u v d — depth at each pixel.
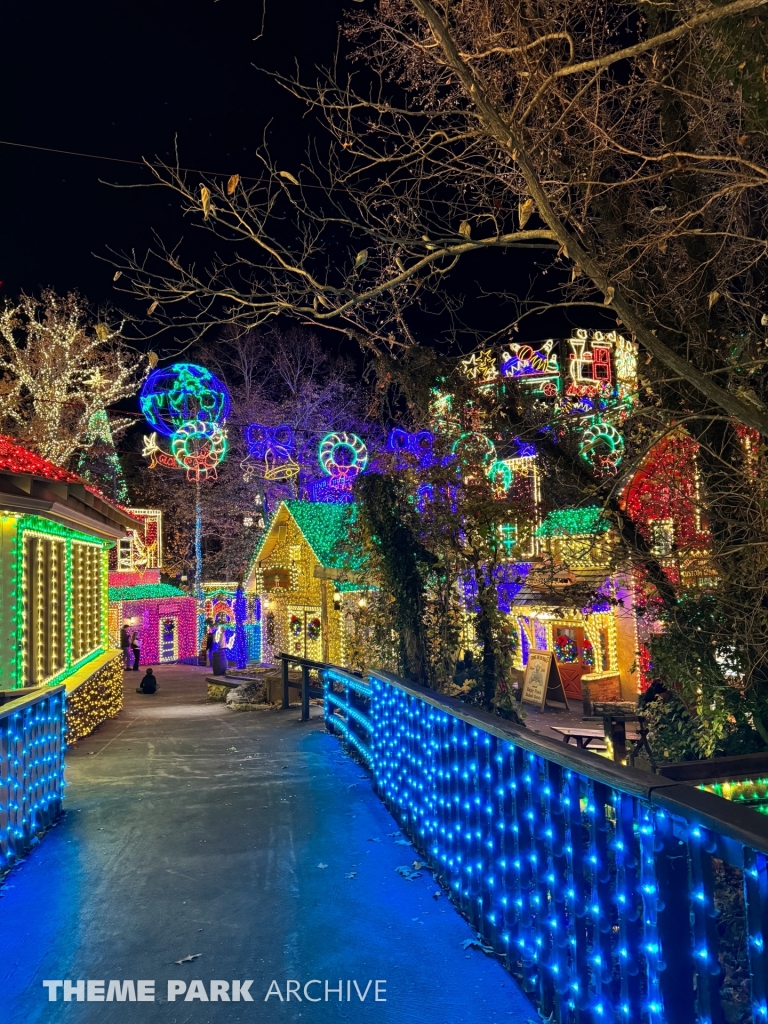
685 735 6.48
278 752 10.07
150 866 5.44
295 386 32.62
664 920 2.47
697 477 6.26
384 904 4.66
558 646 20.67
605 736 11.08
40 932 4.36
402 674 8.29
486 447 7.76
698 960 2.32
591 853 2.97
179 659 40.19
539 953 3.40
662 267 6.12
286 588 26.41
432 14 3.70
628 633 18.23
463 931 4.29
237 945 4.14
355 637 9.95
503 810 3.88
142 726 13.73
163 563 43.03
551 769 3.37
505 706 7.98
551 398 7.44
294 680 16.84
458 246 4.79
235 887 4.99
